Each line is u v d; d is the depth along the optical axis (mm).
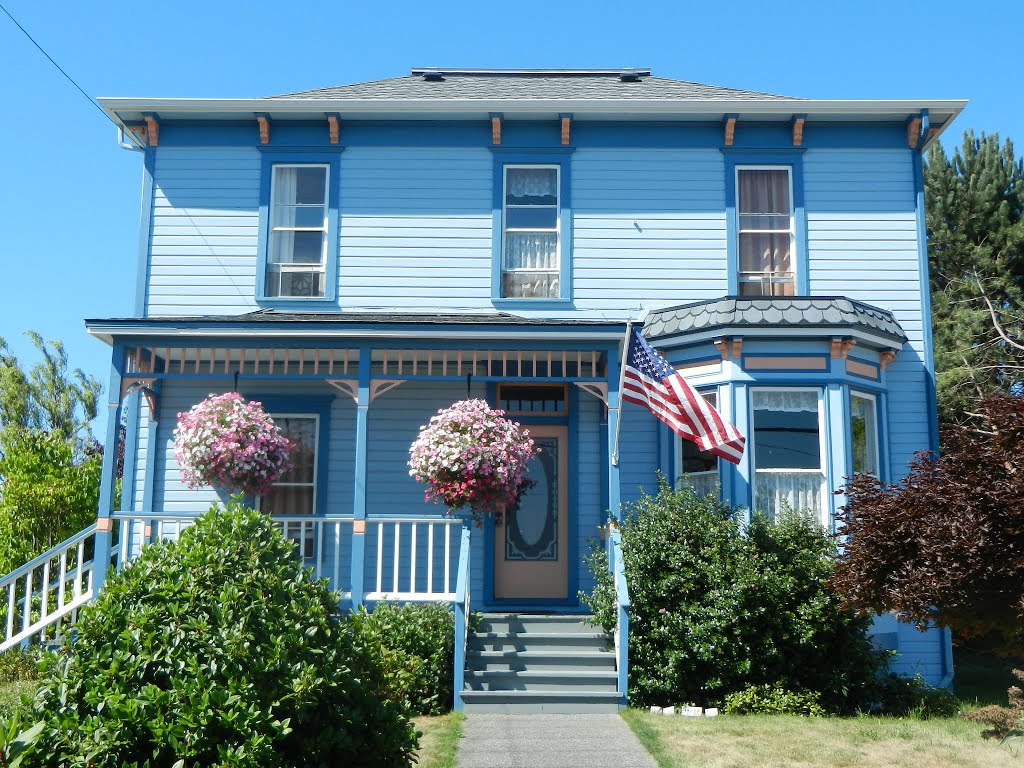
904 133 13930
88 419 24719
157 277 13680
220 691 4742
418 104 13594
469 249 13773
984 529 6750
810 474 11859
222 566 5371
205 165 13922
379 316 12586
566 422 13352
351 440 13289
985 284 22375
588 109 13672
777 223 13852
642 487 12297
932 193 23234
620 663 9961
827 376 11953
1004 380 20938
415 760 5918
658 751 8016
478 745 8250
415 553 11523
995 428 7367
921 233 13672
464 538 10828
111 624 5020
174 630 4984
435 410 13352
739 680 10250
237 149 13961
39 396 24109
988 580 6898
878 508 7566
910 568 7164
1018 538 6816
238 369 13242
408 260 13750
